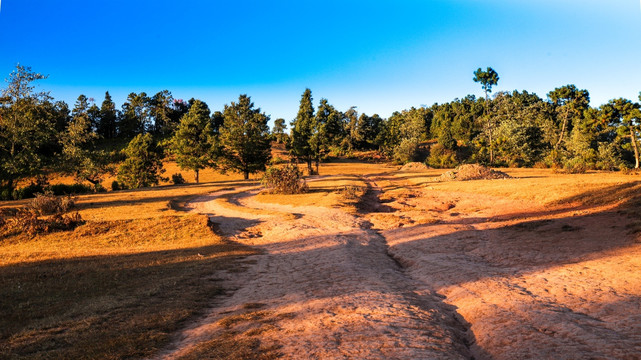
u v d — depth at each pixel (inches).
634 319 266.4
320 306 362.6
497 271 481.7
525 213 1003.3
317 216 1227.9
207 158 3048.7
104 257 740.7
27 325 337.1
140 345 278.8
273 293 447.8
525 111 4972.9
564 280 397.1
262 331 296.8
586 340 240.7
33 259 725.9
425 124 7150.6
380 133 5679.1
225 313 370.9
